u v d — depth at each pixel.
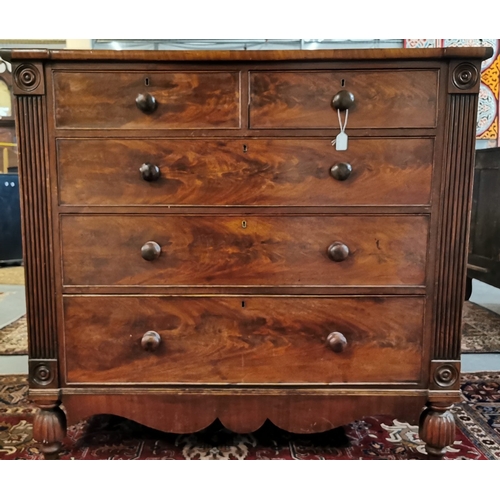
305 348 1.14
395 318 1.13
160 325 1.14
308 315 1.13
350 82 1.06
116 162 1.09
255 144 1.08
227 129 1.08
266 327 1.14
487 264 2.37
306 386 1.15
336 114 1.07
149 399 1.16
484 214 2.40
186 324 1.14
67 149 1.09
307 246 1.11
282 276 1.12
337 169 1.06
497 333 2.16
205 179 1.09
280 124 1.08
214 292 1.13
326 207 1.10
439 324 1.13
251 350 1.14
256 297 1.13
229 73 1.06
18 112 1.07
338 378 1.15
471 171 1.08
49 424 1.15
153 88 1.07
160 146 1.08
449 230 1.10
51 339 1.14
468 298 2.71
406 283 1.12
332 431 1.36
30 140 1.08
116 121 1.08
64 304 1.13
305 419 1.16
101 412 1.16
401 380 1.15
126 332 1.14
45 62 1.06
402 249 1.11
